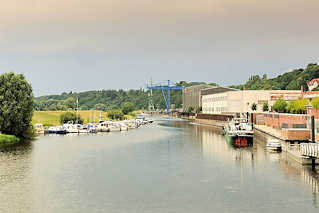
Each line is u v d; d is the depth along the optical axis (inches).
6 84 4626.0
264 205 1937.7
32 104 4899.1
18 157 3447.3
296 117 4128.9
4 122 4557.1
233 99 7726.4
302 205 1923.0
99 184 2410.2
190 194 2156.7
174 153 3686.0
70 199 2080.5
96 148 4133.9
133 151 3870.6
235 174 2623.0
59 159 3348.9
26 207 1945.1
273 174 2568.9
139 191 2233.0
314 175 2501.2
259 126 6250.0
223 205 1950.1
